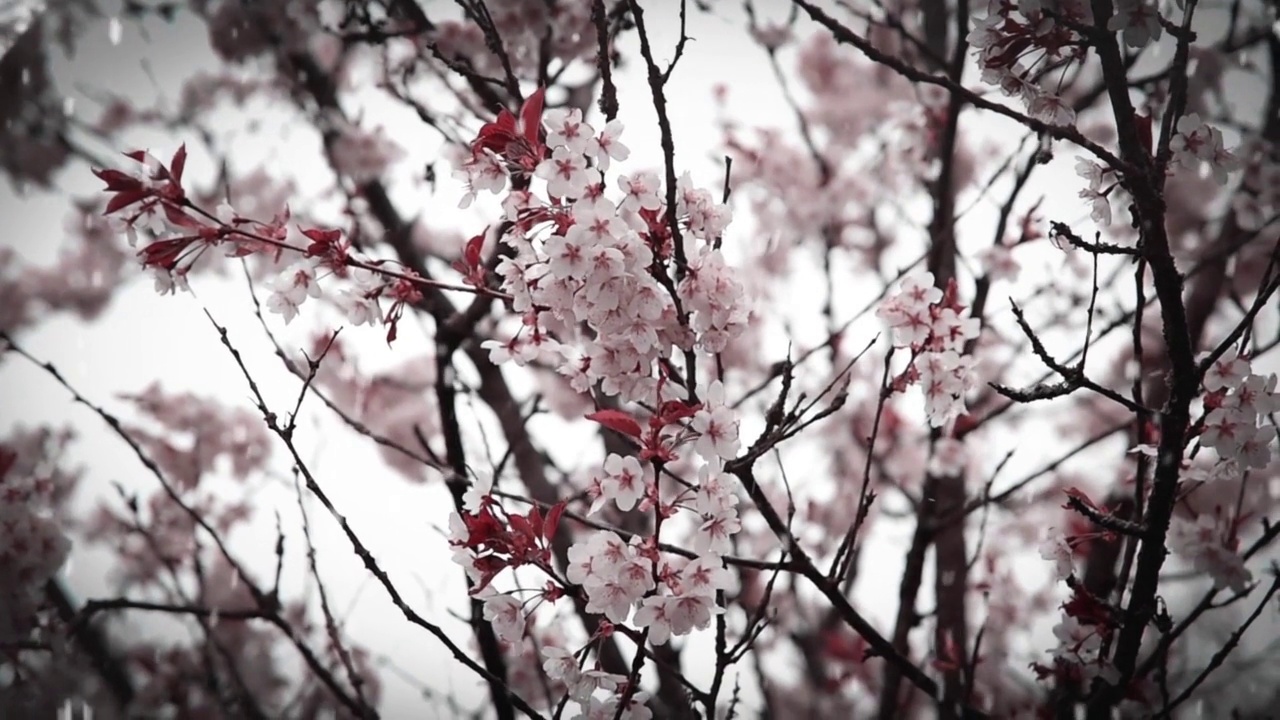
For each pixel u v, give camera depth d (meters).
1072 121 2.44
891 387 2.54
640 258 2.38
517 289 2.45
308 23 3.91
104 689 3.87
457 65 2.58
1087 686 2.69
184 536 4.45
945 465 3.38
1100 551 2.92
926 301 2.52
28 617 2.95
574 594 2.37
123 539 4.41
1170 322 2.45
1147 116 2.45
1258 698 3.29
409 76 3.36
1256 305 2.45
